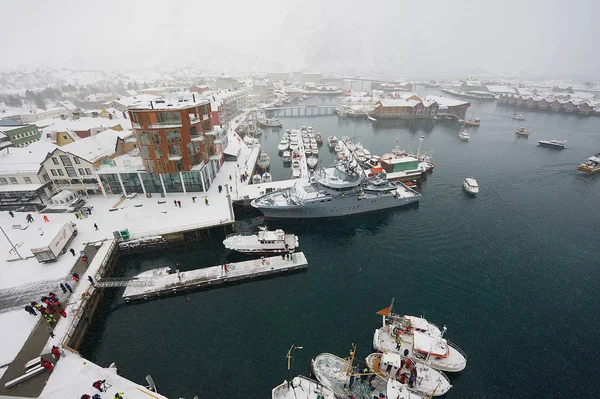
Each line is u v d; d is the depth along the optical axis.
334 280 43.28
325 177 56.72
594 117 163.62
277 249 47.62
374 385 29.08
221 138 76.56
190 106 53.44
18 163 54.78
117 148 64.00
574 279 43.88
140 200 58.47
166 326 36.06
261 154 87.56
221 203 57.62
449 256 48.47
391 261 47.28
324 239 52.66
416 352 31.88
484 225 57.16
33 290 37.09
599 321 37.16
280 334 34.94
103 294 40.38
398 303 39.34
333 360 31.09
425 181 76.31
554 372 31.23
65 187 58.47
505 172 82.38
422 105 153.62
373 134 124.44
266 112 167.00
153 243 48.19
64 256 43.03
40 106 180.62
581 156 96.31
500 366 31.70
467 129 133.75
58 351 29.05
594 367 31.80
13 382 26.55
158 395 24.88
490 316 37.56
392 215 60.38
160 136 52.12
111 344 33.78
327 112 172.25
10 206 54.47
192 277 42.09
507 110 186.38
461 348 33.47
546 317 37.56
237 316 37.38
